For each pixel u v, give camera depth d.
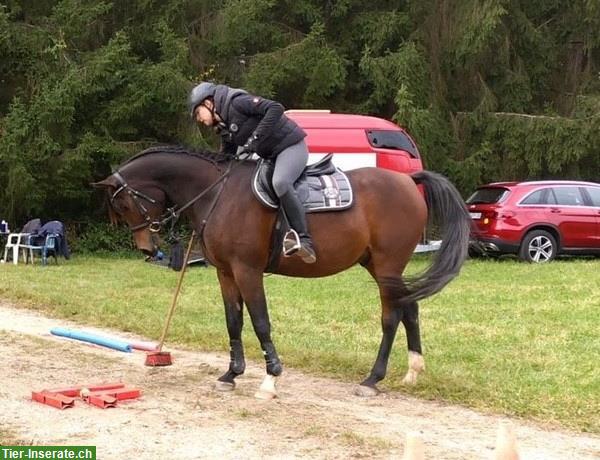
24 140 18.39
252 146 6.48
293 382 7.44
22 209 19.45
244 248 6.66
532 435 5.94
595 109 21.64
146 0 20.80
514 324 9.92
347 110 22.72
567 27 23.62
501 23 21.75
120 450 5.39
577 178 22.97
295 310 11.12
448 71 22.69
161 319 10.30
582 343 8.80
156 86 19.44
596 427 6.10
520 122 21.95
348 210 6.88
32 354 8.42
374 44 22.06
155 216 7.00
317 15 22.08
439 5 22.20
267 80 20.41
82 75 18.61
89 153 18.88
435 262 7.13
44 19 19.94
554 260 17.53
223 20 20.84
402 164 16.97
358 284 13.77
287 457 5.29
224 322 10.20
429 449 5.55
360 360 8.05
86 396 6.55
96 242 20.25
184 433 5.78
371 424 6.11
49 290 12.64
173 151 6.96
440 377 7.32
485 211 17.12
